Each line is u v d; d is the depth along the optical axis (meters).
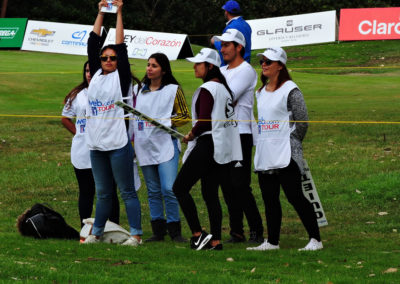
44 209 12.59
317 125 28.12
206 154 11.08
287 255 11.03
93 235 11.97
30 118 30.39
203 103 11.05
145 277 9.05
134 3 92.06
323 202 17.02
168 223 12.58
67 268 9.42
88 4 85.19
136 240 11.94
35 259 10.07
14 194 18.33
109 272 9.34
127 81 11.77
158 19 94.50
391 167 20.20
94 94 11.63
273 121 11.26
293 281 8.98
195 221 11.38
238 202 12.58
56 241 11.95
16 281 8.38
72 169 21.41
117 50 11.69
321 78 51.53
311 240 11.59
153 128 12.32
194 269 9.71
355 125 27.62
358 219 15.30
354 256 11.07
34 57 55.44
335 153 22.70
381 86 45.25
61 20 81.50
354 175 19.55
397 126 26.83
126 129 11.80
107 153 11.74
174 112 12.50
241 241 12.77
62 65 50.41
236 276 9.32
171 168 12.37
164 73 12.42
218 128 11.08
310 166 21.09
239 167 12.35
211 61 11.28
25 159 22.78
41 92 38.31
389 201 16.61
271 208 11.59
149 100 12.41
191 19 94.25
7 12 81.25
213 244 11.40
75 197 18.14
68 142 25.77
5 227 14.01
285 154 11.11
